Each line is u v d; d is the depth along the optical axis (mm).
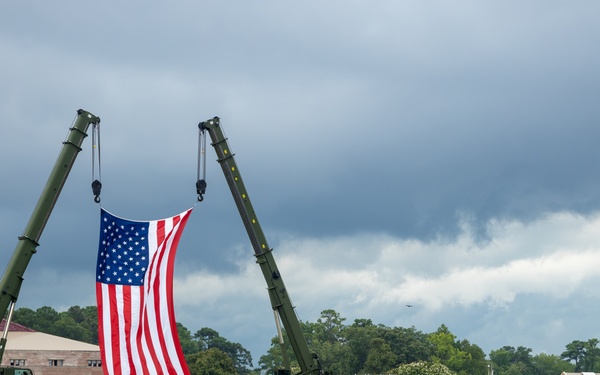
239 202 63062
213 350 164375
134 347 53906
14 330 153875
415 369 178875
